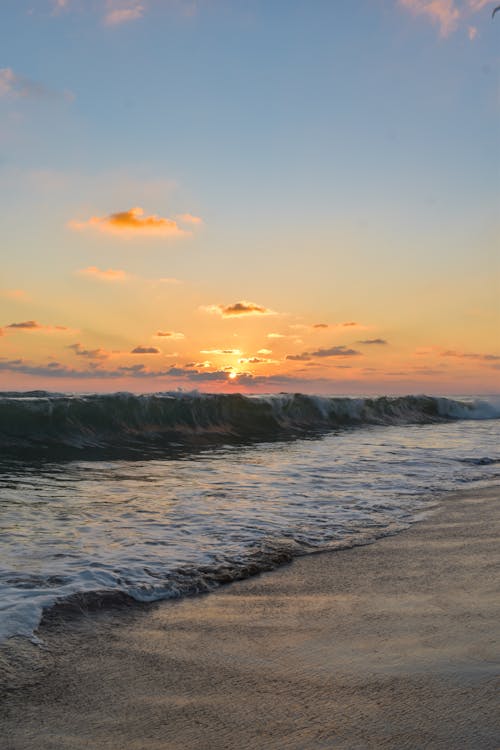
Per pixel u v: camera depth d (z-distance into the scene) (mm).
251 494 7641
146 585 4219
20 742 2328
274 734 2391
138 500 7156
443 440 15148
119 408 14703
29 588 4051
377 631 3469
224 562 4816
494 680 2828
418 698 2658
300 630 3504
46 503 6871
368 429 19047
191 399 16609
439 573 4617
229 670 2984
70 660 3094
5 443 11922
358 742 2318
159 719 2516
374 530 5938
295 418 19531
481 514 6680
